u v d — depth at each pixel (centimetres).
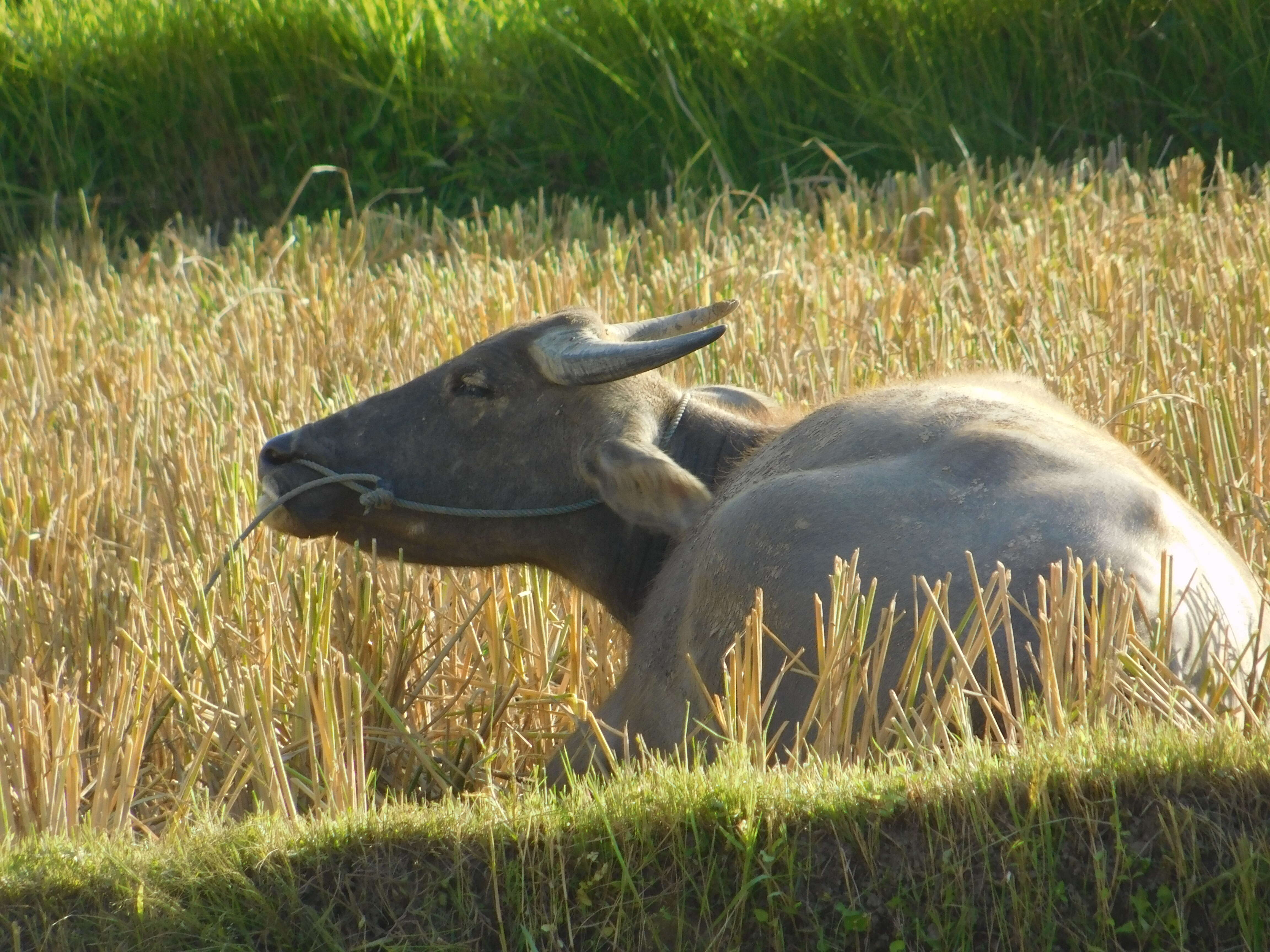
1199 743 1197
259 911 1248
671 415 1908
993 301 3044
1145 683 1297
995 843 1182
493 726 1880
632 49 5366
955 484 1486
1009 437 1526
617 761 1645
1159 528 1448
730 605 1534
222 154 5594
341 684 1625
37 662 1925
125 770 1603
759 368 2702
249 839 1302
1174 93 5106
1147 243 3475
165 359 3375
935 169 4466
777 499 1539
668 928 1221
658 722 1628
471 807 1328
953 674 1334
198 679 1861
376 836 1273
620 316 3209
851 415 1680
